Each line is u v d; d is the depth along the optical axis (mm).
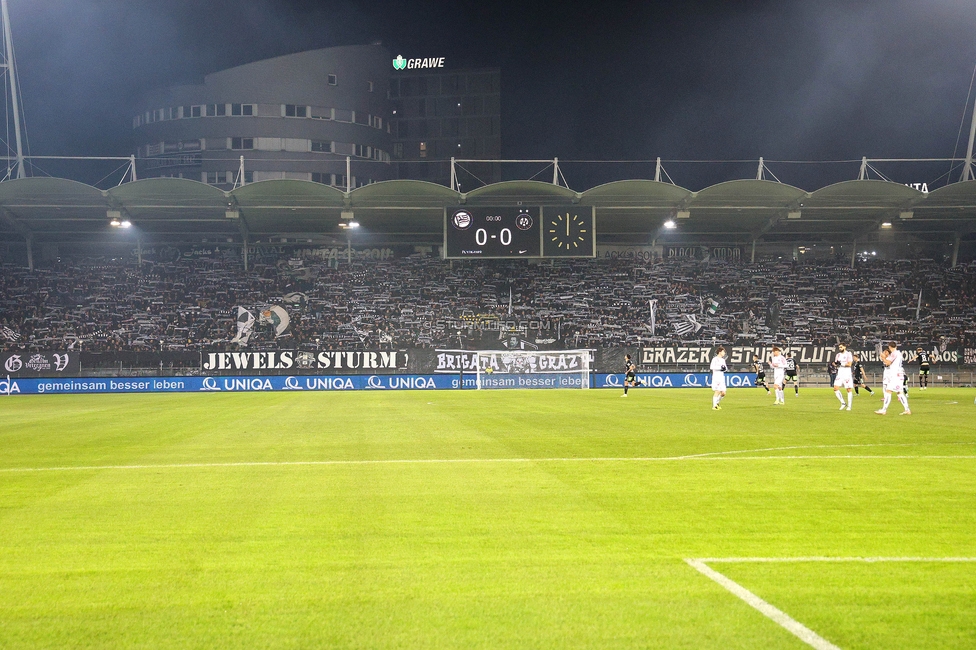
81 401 32125
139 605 5223
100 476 10453
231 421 19594
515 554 6348
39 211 48000
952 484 9445
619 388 42562
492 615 4984
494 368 43188
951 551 6422
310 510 8102
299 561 6199
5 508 8336
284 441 14578
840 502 8383
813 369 44375
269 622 4891
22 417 22125
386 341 47438
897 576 5750
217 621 4918
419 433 15859
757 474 10227
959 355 44781
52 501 8711
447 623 4855
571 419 19391
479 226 46281
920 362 41625
